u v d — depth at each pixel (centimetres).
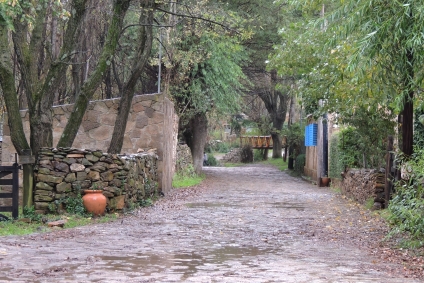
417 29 757
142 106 1822
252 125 4922
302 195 1955
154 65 2383
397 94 911
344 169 2052
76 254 779
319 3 1159
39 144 1228
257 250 856
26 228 1032
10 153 1800
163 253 808
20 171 1669
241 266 721
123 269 684
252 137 5184
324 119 2106
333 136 2312
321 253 840
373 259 797
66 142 1274
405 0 770
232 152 4991
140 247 857
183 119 2661
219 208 1480
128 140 1823
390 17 799
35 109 1234
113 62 2344
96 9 1838
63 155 1221
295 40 1490
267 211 1423
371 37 788
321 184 2431
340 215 1343
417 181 927
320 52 1403
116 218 1220
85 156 1238
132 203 1364
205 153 4653
